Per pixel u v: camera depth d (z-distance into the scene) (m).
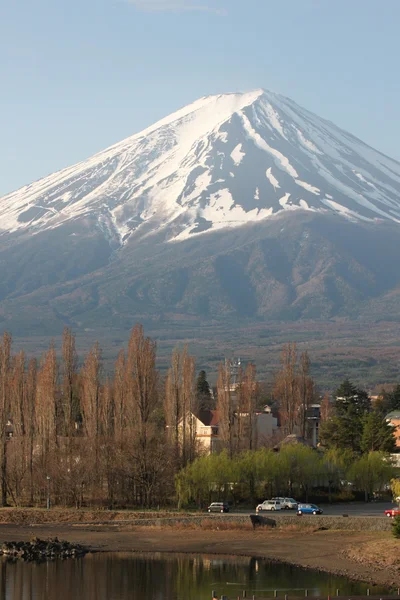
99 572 122.19
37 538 140.00
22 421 179.50
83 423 182.62
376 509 166.88
